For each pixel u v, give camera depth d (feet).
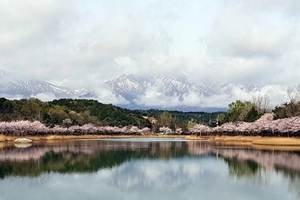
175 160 194.18
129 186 116.67
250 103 546.67
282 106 433.48
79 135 628.28
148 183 122.21
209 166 165.68
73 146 332.60
